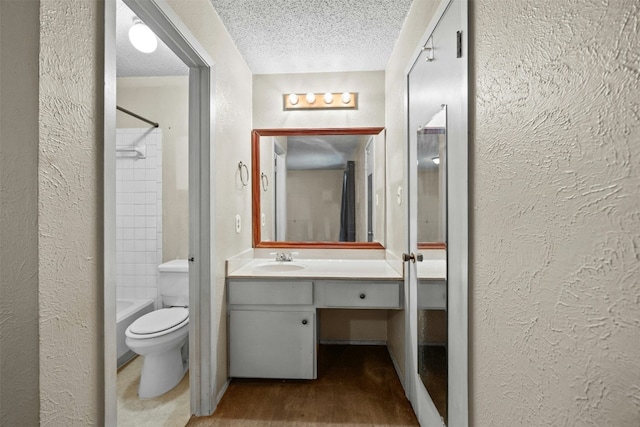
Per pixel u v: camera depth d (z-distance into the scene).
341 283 2.03
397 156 2.15
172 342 1.98
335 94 2.66
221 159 1.92
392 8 1.86
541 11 0.66
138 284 2.71
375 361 2.40
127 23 1.94
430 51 1.44
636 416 0.46
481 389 0.94
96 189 0.86
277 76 2.71
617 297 0.49
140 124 2.74
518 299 0.75
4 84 0.70
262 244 2.68
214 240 1.77
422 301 1.59
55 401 0.74
